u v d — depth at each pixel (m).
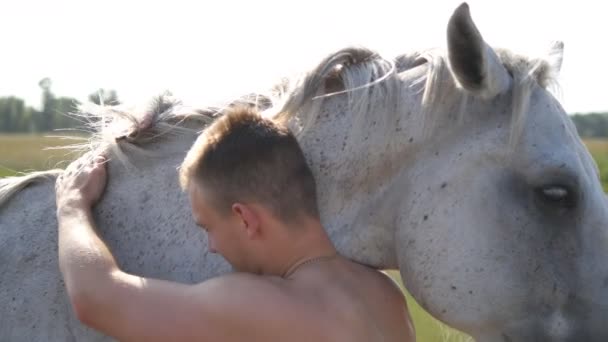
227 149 1.92
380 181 2.15
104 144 2.38
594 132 46.47
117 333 1.94
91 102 2.44
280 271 1.96
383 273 2.14
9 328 2.24
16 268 2.29
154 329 1.89
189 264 2.22
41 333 2.22
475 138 2.07
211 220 1.97
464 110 2.08
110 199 2.31
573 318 2.01
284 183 1.92
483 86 2.01
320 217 2.18
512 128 2.03
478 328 2.06
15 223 2.37
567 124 2.10
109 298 1.94
